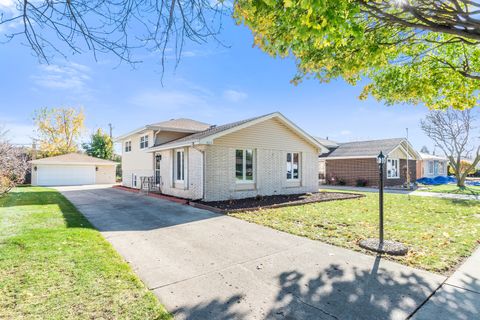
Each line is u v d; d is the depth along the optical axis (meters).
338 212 8.66
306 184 14.94
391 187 19.78
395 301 3.10
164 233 6.22
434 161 30.92
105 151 35.31
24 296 3.14
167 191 14.22
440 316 2.79
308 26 2.56
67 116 34.25
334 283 3.58
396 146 20.97
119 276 3.73
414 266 4.09
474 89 5.98
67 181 26.42
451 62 5.84
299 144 14.66
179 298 3.22
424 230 6.20
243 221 7.43
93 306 2.96
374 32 3.90
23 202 11.54
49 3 2.47
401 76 6.24
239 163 12.23
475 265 4.11
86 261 4.25
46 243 5.10
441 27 2.77
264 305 3.06
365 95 6.97
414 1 3.08
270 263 4.33
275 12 3.03
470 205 10.11
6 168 11.32
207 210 9.26
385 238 5.55
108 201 11.94
